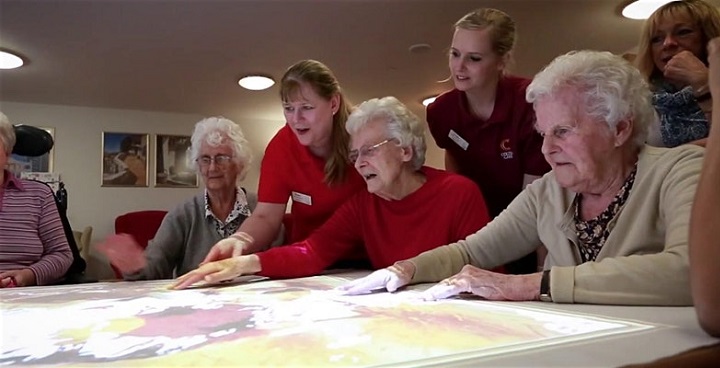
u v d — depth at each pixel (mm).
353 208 1536
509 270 1579
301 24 2645
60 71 3330
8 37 2750
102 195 4332
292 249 1405
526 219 1168
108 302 931
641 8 2449
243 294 1021
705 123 1423
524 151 1661
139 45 2898
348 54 3066
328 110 1547
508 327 644
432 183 1433
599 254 972
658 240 910
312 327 656
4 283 1496
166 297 993
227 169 1923
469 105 1748
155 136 4488
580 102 939
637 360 486
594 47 2961
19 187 1739
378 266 1496
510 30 1614
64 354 551
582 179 967
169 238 1928
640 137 968
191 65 3250
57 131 4203
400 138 1384
